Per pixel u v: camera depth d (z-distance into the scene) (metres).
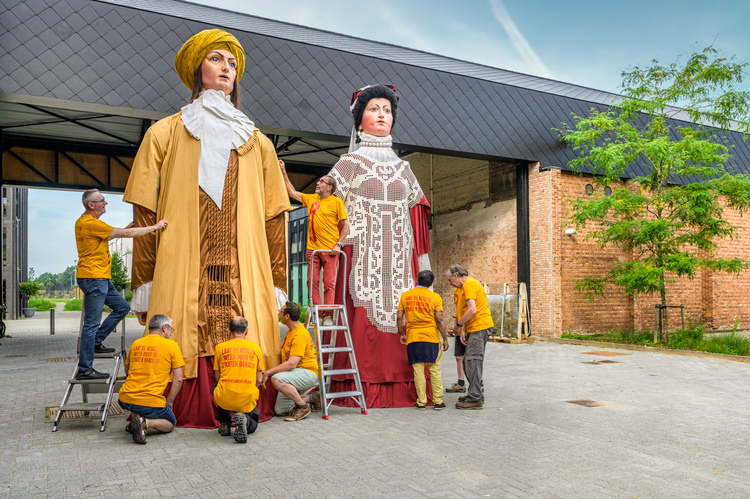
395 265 8.29
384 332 7.91
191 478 4.31
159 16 12.06
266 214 7.44
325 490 4.03
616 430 5.88
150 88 11.94
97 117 16.31
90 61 11.48
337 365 7.88
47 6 11.20
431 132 15.23
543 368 10.74
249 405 5.61
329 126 13.71
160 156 6.85
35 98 11.16
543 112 17.05
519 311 15.89
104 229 6.18
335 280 7.90
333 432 5.92
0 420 6.40
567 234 17.25
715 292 20.30
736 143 19.77
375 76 14.41
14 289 36.00
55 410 6.97
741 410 6.90
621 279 15.08
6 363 11.66
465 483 4.18
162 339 5.73
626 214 15.70
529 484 4.16
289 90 13.31
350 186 8.37
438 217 21.17
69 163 19.73
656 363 11.50
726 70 14.47
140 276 6.71
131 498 3.86
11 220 36.00
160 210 6.78
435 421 6.45
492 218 18.67
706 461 4.76
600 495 3.92
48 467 4.59
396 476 4.35
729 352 12.88
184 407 6.31
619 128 15.80
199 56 7.04
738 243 20.97
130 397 5.53
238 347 5.71
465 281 7.32
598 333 17.52
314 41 15.62
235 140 7.05
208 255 6.76
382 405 7.54
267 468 4.57
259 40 13.05
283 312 6.71
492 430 5.93
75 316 40.03
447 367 11.33
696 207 14.24
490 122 16.14
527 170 17.25
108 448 5.22
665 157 14.58
